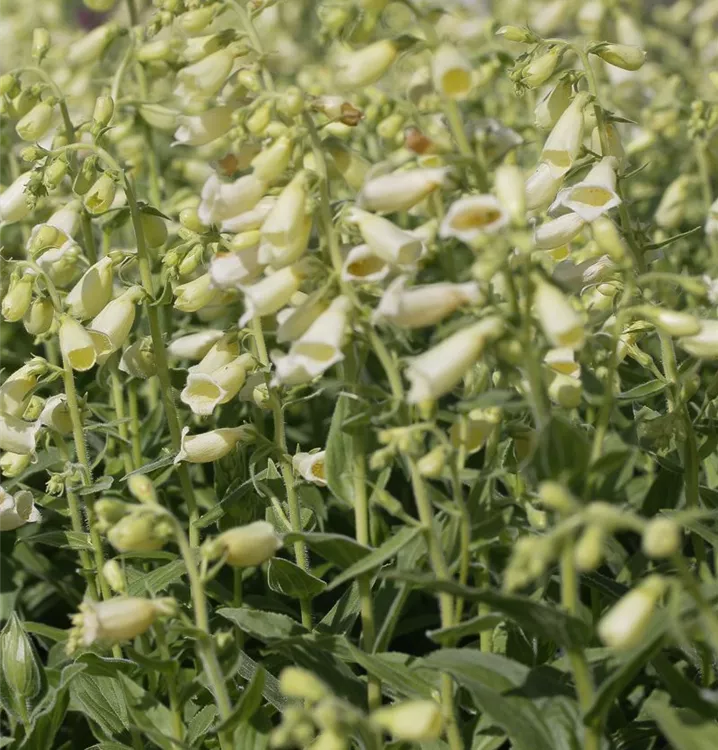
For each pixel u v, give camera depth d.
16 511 1.41
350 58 1.26
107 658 1.35
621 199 1.36
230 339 1.39
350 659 1.31
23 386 1.39
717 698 1.19
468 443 1.26
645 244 1.45
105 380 1.58
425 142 1.24
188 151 2.38
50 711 1.35
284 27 2.67
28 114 1.47
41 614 1.63
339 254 1.26
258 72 1.32
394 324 1.26
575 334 1.19
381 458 1.23
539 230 1.37
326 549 1.27
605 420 1.23
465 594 1.20
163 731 1.30
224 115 1.32
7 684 1.39
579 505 1.15
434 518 1.29
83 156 1.64
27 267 1.40
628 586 1.36
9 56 2.57
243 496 1.44
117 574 1.27
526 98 1.76
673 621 1.13
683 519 1.15
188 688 1.28
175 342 1.44
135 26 1.60
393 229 1.25
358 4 1.28
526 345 1.19
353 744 1.33
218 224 1.41
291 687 1.16
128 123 1.68
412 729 1.15
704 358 1.31
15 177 1.82
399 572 1.21
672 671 1.22
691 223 1.94
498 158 1.24
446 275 1.59
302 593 1.37
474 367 1.34
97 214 1.43
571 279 1.39
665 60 2.43
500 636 1.35
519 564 1.14
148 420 1.59
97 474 1.61
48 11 2.62
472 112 1.98
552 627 1.20
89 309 1.41
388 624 1.29
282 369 1.24
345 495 1.31
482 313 1.21
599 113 1.39
